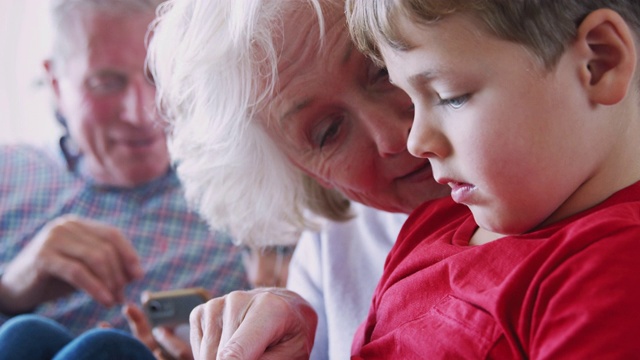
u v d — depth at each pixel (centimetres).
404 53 66
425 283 77
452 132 66
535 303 63
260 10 97
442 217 90
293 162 117
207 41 104
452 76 63
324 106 102
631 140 67
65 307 215
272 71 100
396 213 122
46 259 193
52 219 238
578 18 62
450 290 74
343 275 133
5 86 281
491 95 63
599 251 61
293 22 96
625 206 66
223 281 219
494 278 69
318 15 94
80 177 244
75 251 193
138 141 229
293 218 134
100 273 191
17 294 203
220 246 225
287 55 98
